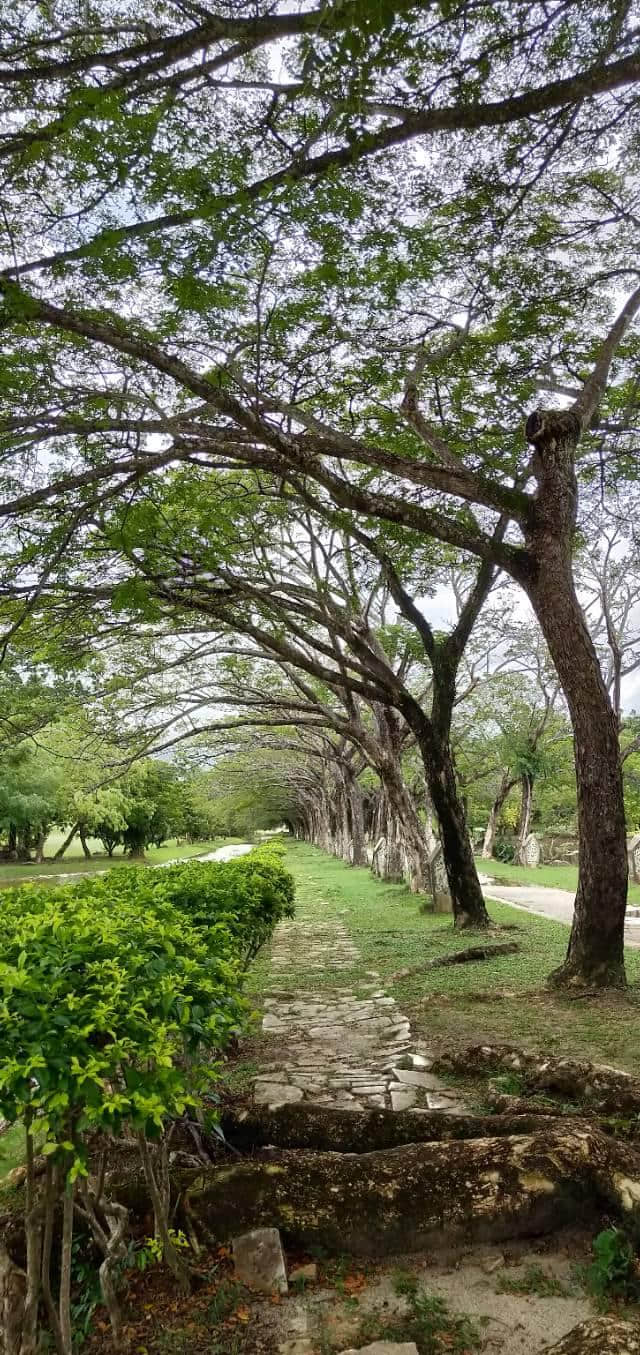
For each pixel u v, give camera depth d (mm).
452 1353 2850
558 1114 4445
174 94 5551
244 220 6016
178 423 7617
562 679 8164
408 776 27797
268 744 27156
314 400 10273
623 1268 3150
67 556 9414
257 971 10609
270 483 12594
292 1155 3941
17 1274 3209
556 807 40438
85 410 8484
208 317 7098
